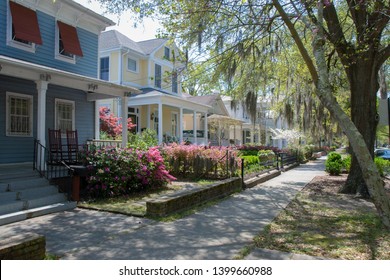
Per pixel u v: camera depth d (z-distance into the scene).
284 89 18.66
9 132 10.26
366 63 9.75
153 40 23.69
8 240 3.84
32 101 10.96
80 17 12.80
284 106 23.12
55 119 11.92
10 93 10.30
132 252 4.77
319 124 22.84
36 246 3.95
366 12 9.41
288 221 6.72
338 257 4.57
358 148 5.20
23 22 10.48
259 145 28.23
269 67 12.15
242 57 10.12
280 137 28.23
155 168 10.54
